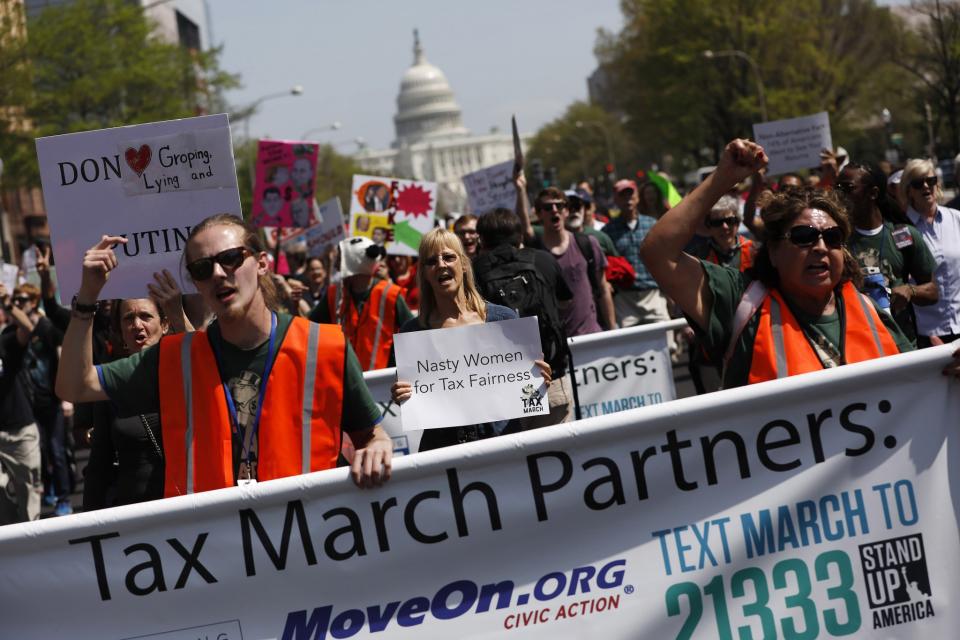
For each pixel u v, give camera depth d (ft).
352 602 12.84
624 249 42.50
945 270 26.32
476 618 12.94
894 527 13.33
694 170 279.69
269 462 13.25
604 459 13.03
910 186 26.32
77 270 16.66
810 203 14.07
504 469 12.94
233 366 13.48
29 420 33.17
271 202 46.70
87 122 140.05
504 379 17.02
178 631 12.73
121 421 17.33
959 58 174.81
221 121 16.56
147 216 16.66
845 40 209.46
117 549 12.64
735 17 207.41
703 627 13.10
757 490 13.20
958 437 13.42
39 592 12.61
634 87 244.42
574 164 414.41
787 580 13.21
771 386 13.15
